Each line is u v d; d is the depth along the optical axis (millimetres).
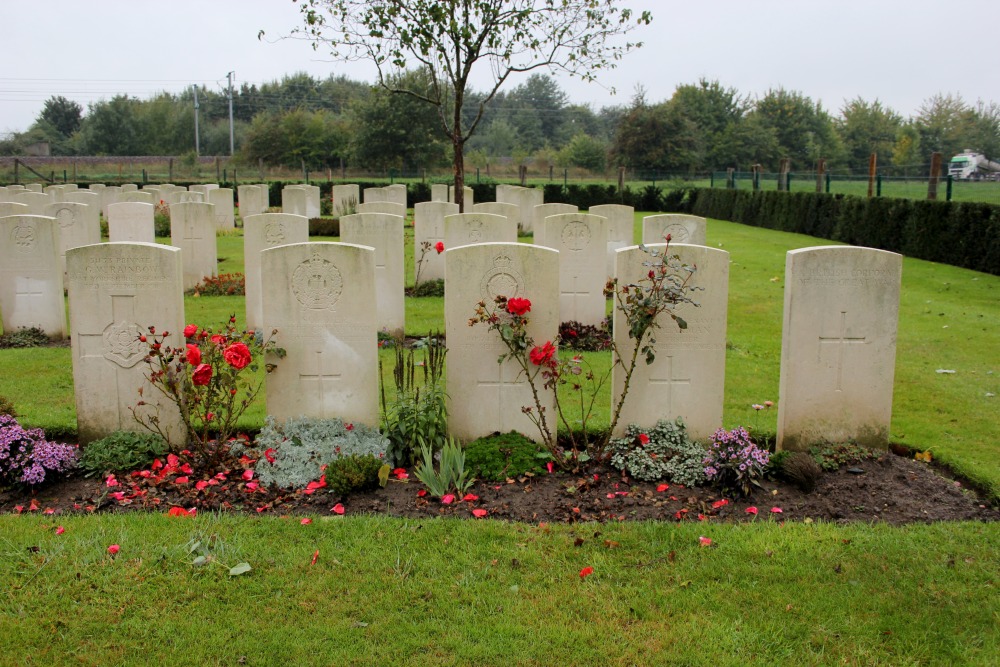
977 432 7266
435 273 15039
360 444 6285
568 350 10508
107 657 4008
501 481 6023
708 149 52625
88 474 6090
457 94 19250
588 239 11086
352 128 53375
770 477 6172
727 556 4957
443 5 18297
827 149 57250
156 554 4871
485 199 36031
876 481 6105
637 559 4930
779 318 12641
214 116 80875
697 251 6480
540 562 4879
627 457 6293
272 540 5086
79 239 14469
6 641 4082
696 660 4051
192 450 6531
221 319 12219
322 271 6504
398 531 5219
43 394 8180
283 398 6656
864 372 6625
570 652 4105
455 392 6652
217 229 25375
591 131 83875
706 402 6680
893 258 6465
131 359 6504
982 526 5375
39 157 55781
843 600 4535
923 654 4109
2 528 5203
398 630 4246
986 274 17016
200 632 4199
